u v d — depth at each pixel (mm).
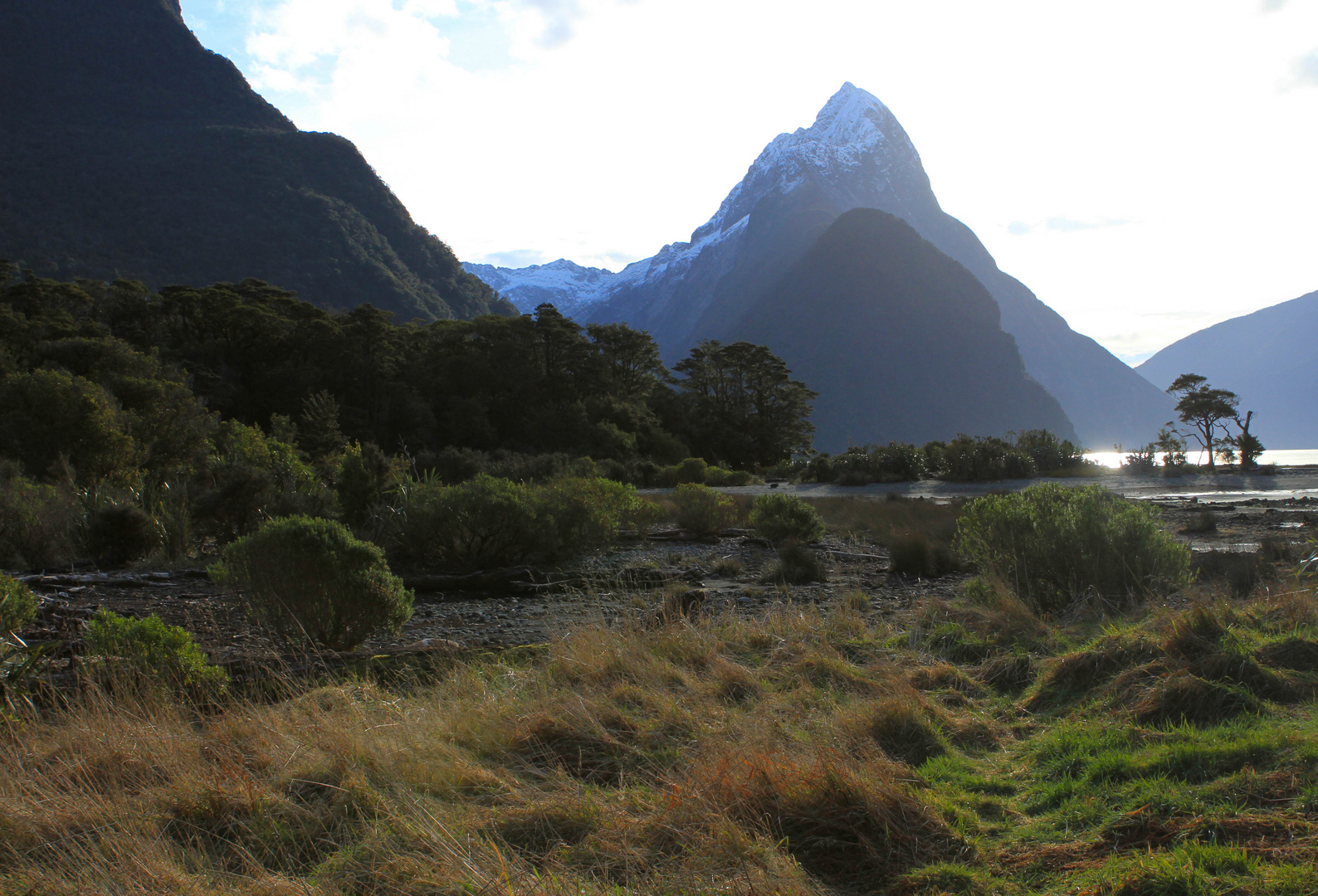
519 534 9531
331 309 121750
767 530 12906
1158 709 3281
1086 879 2098
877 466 36031
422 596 8102
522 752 3174
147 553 10133
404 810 2553
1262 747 2699
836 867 2309
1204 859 2070
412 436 56219
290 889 2098
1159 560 5973
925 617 5570
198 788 2658
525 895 2037
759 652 4777
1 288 68938
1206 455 41188
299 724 3193
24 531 9594
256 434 19078
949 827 2473
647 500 15695
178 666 3781
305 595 4766
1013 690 4105
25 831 2393
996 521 6688
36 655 3777
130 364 27781
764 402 75375
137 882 2127
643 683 3936
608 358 72812
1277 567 6637
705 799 2520
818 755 2773
